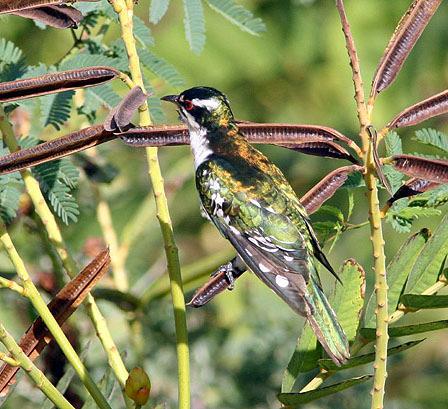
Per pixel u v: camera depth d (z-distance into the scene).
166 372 13.29
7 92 7.54
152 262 15.84
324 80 18.72
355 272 9.00
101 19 10.87
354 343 8.77
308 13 18.61
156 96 10.18
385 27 18.59
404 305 8.42
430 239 8.72
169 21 17.69
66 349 7.75
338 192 16.81
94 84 7.73
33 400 11.93
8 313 13.46
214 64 18.06
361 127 7.29
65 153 7.59
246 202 10.03
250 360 13.57
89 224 14.67
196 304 9.02
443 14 18.19
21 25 15.99
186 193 17.70
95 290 12.27
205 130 10.55
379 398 7.47
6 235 7.68
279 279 9.29
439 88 18.69
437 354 15.84
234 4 10.20
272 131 8.00
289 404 8.16
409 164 7.25
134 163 16.39
